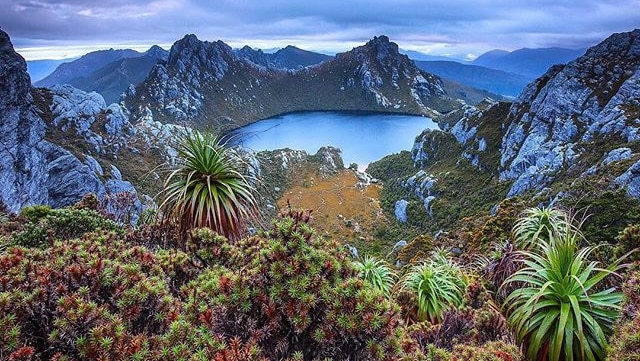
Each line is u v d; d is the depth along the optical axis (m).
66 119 77.06
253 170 9.26
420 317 8.42
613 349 3.80
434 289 8.65
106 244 5.70
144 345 3.16
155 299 3.71
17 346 2.92
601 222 22.95
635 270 5.16
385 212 97.00
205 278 4.88
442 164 104.62
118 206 15.91
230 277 3.92
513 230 9.38
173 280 5.23
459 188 87.88
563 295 4.68
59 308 3.20
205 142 8.27
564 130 77.00
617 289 5.30
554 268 4.85
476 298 8.04
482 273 10.72
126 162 75.94
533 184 66.94
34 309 3.27
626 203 23.58
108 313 3.30
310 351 3.58
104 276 3.73
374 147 197.12
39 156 55.88
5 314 3.15
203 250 5.90
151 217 9.60
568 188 37.72
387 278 9.60
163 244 8.12
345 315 3.45
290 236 3.83
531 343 4.64
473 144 99.00
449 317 6.78
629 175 33.34
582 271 4.93
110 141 79.38
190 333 3.40
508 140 88.38
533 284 5.23
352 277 3.88
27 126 55.59
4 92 54.00
